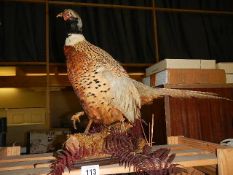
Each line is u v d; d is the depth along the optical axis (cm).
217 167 67
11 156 76
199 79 119
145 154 64
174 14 187
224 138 116
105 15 176
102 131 71
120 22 177
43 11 167
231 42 191
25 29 165
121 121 72
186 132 112
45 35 164
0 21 162
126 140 68
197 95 89
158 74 125
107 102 70
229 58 190
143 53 178
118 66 75
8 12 163
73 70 71
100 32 173
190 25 188
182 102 113
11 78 161
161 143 114
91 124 75
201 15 190
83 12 173
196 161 64
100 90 69
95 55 72
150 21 183
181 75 117
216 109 117
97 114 71
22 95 174
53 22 167
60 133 139
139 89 80
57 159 62
